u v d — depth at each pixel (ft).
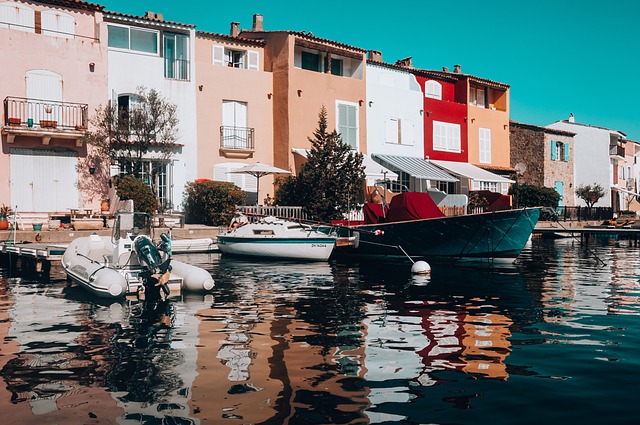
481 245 67.97
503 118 146.20
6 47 76.38
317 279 53.52
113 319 34.83
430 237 69.87
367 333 30.94
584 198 168.66
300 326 32.71
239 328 32.19
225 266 63.57
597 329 32.01
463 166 130.41
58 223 73.05
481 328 32.24
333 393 21.17
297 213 87.61
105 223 75.77
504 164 146.51
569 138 165.58
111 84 84.99
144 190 78.13
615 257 78.48
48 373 23.63
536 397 20.85
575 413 19.35
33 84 78.33
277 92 103.14
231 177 96.63
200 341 29.09
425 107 127.13
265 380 22.67
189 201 90.33
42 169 78.38
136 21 87.40
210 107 95.45
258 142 101.35
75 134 78.13
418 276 56.18
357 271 60.13
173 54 92.17
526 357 26.12
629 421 18.67
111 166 83.61
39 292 45.70
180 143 91.40
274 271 59.52
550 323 33.65
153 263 43.45
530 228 66.23
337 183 89.35
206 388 21.70
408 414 19.22
